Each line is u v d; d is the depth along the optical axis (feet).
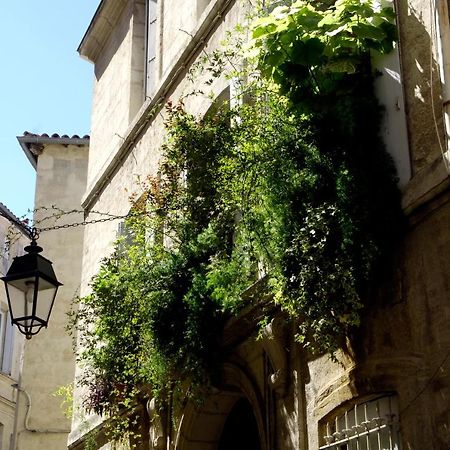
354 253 23.24
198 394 32.76
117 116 53.93
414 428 21.72
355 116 25.04
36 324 31.27
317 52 24.34
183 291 33.40
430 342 21.74
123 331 36.09
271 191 25.64
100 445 45.06
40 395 68.13
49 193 73.31
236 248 29.96
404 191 23.40
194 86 41.29
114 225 50.16
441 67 22.74
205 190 30.63
